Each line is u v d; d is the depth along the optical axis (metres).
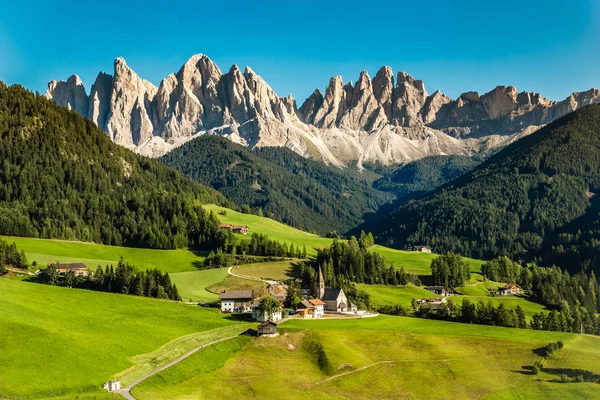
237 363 147.12
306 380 142.12
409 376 149.25
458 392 144.12
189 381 132.00
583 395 142.75
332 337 164.75
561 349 168.62
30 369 120.38
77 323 154.12
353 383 142.62
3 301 158.62
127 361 134.62
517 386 148.25
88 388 117.56
